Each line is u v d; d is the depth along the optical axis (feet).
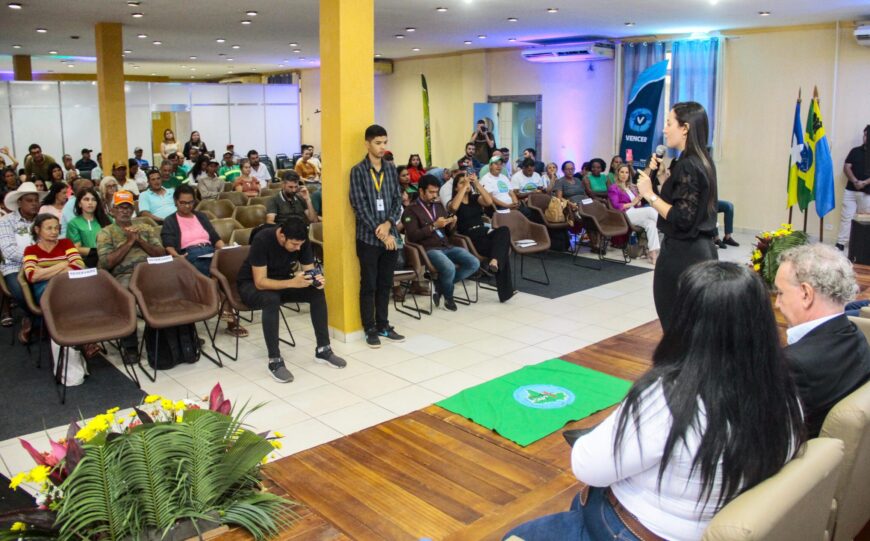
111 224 18.25
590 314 20.88
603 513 5.06
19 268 17.75
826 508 5.34
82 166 44.39
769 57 33.50
